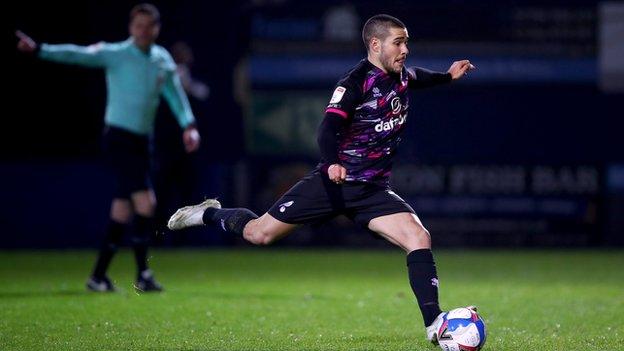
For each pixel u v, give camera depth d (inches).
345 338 1056.8
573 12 2546.8
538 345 1005.8
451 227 2578.7
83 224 2517.2
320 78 2539.4
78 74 2519.7
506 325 1184.8
